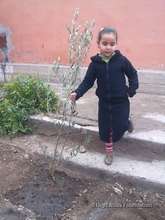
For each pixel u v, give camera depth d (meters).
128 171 1.69
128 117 1.72
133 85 1.65
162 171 1.68
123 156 1.81
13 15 2.98
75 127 1.93
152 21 2.48
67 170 1.77
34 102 2.16
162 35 2.47
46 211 1.48
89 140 1.84
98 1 2.62
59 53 2.87
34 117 2.08
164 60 2.50
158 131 1.86
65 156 1.82
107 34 1.59
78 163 1.76
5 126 2.07
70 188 1.63
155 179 1.62
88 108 2.20
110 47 1.59
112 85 1.64
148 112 2.12
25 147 1.95
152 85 2.52
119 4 2.56
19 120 2.10
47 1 2.83
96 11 2.65
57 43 2.87
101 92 1.67
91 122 1.97
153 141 1.76
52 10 2.83
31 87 2.20
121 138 1.81
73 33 1.56
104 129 1.71
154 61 2.52
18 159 1.85
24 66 2.97
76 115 2.01
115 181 1.68
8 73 3.05
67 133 1.95
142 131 1.86
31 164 1.80
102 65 1.63
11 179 1.69
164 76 2.47
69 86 1.63
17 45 3.01
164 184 1.59
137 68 2.57
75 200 1.55
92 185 1.66
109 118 1.68
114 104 1.67
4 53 3.07
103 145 1.87
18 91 2.20
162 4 2.43
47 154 1.85
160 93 2.50
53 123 2.00
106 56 1.62
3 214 1.47
